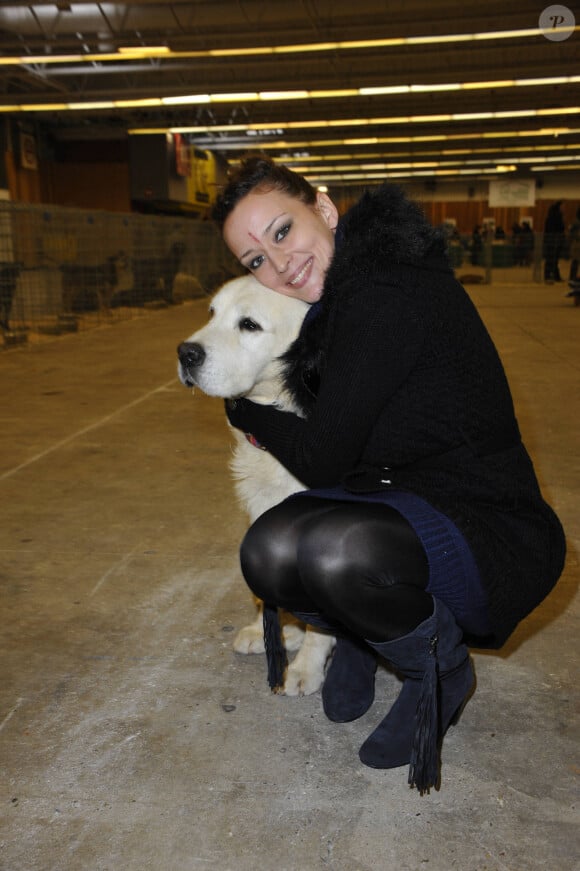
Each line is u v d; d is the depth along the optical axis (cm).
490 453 170
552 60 1553
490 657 231
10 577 286
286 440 186
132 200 2012
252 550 181
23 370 736
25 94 1642
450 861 153
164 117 1962
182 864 152
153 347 891
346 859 154
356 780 178
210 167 2462
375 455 175
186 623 252
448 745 190
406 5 1145
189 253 1500
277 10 1179
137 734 195
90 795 173
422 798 172
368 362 161
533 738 193
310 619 193
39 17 1221
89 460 435
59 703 208
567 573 285
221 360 204
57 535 326
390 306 160
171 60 1481
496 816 165
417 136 2538
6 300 927
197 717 203
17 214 1019
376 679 223
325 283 178
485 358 170
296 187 193
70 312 1119
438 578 165
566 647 236
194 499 369
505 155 3166
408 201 171
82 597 270
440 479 168
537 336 960
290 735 196
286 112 2092
